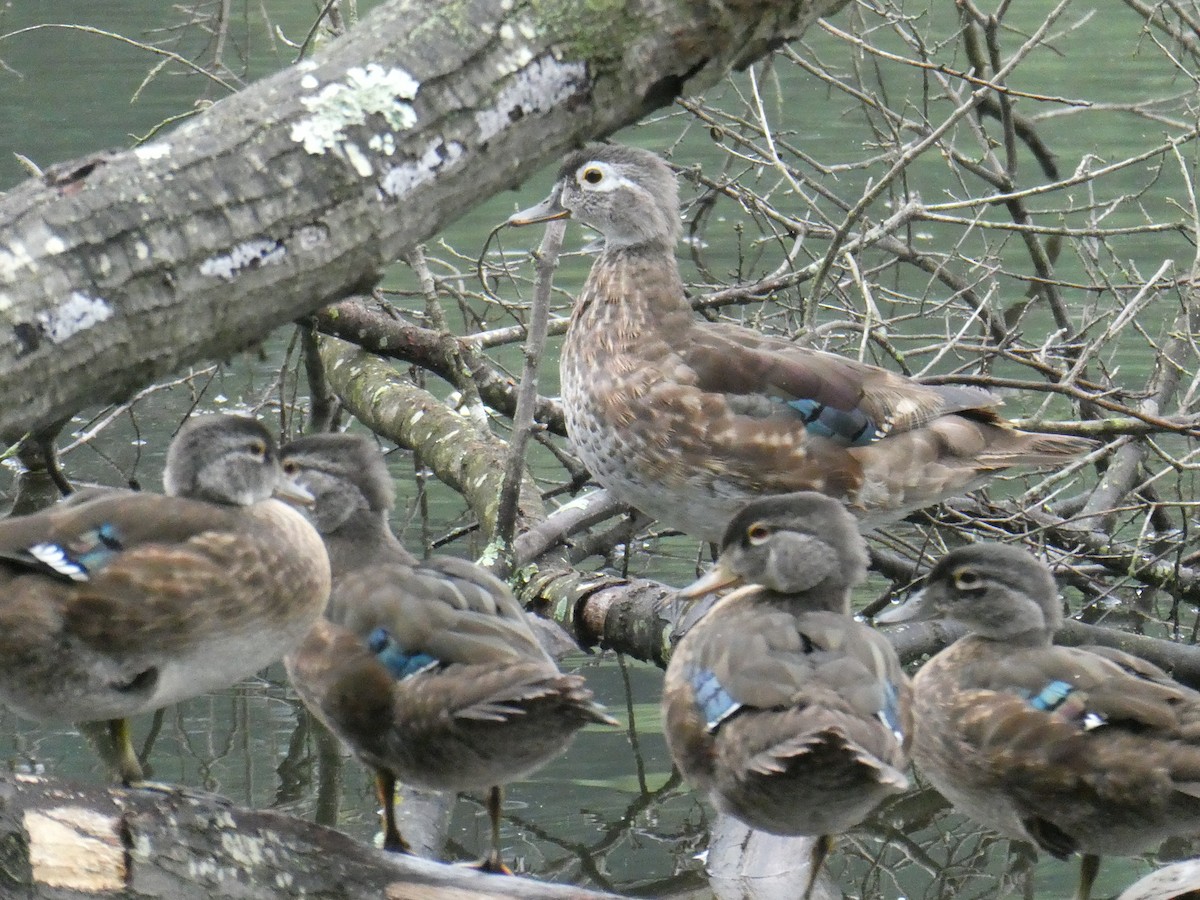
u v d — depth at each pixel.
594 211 12.99
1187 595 14.98
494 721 8.02
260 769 11.79
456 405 16.39
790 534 9.34
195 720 12.69
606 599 13.09
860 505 12.34
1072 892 10.39
